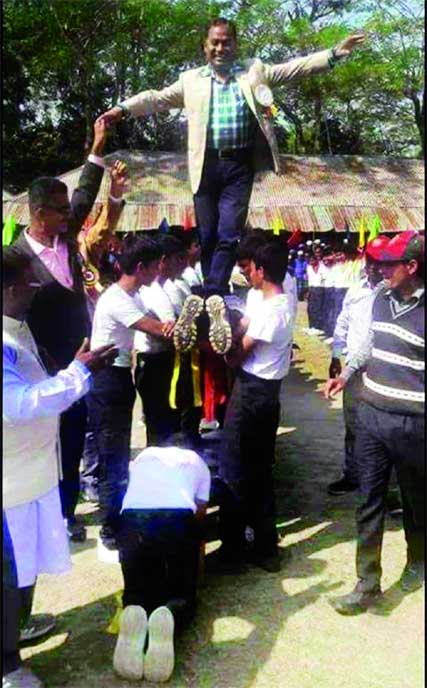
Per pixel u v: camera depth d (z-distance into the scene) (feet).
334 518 16.40
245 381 13.38
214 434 17.51
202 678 10.61
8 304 9.65
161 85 82.69
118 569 14.01
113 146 92.17
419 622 12.10
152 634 10.41
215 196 14.80
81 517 16.47
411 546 13.39
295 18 83.30
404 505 13.17
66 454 14.67
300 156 80.79
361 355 13.60
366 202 74.23
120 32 78.89
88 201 14.76
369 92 88.84
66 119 90.43
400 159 82.28
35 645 11.50
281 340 13.29
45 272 13.14
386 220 72.54
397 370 11.80
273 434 13.75
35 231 13.29
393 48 82.84
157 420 16.05
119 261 13.97
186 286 16.46
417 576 13.44
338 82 84.07
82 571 13.96
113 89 85.92
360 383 16.69
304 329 48.83
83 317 14.05
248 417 13.41
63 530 10.51
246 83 14.19
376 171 79.87
